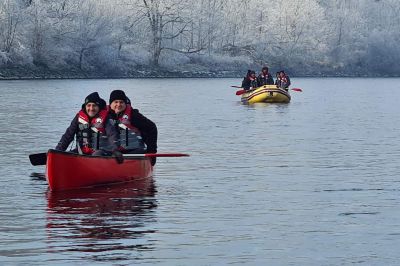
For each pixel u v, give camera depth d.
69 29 96.31
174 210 14.15
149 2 106.75
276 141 26.84
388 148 24.84
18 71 90.88
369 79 118.81
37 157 18.00
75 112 39.81
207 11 114.31
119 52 103.69
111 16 101.81
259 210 14.20
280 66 119.56
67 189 16.27
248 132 30.33
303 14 119.62
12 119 34.97
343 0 134.00
